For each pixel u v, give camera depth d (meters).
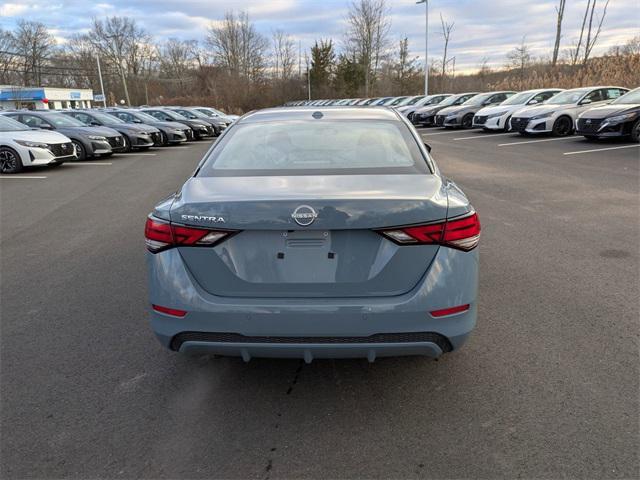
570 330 3.43
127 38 81.50
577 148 13.30
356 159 2.90
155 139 18.48
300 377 2.98
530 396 2.71
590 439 2.36
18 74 80.00
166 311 2.47
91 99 70.88
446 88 48.34
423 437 2.42
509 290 4.14
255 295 2.39
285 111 3.69
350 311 2.32
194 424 2.55
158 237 2.48
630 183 8.54
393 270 2.34
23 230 6.63
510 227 6.08
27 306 4.07
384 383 2.89
